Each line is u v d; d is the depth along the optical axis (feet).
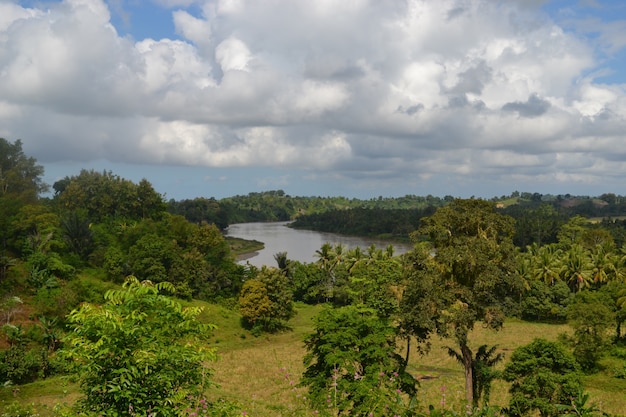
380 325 75.82
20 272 205.87
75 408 28.89
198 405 28.37
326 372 70.54
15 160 323.78
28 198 298.97
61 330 165.68
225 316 237.86
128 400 27.27
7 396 114.62
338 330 73.46
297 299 315.99
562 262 269.64
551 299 252.62
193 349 30.27
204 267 272.31
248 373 151.33
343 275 303.89
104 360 27.78
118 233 314.14
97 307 29.35
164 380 28.12
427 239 115.14
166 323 30.63
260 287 231.09
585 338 156.46
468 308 101.81
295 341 219.82
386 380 34.65
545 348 89.35
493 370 105.91
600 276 257.75
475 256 98.12
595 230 364.17
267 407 49.57
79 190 353.10
